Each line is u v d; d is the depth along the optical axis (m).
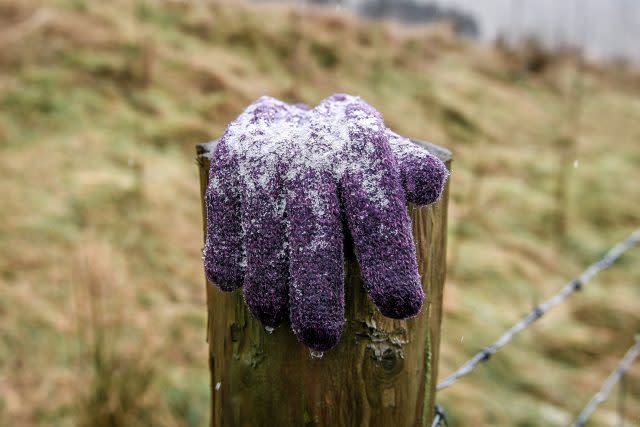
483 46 8.73
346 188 0.81
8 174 4.08
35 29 5.57
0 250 3.43
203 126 5.13
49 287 3.21
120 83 5.34
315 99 6.00
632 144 6.78
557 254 4.66
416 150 0.84
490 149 6.10
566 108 7.40
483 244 4.53
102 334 2.50
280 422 0.95
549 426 3.00
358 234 0.80
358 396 0.92
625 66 8.90
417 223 0.91
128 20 6.22
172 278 3.52
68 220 3.76
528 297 4.04
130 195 4.08
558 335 3.70
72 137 4.63
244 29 6.75
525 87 7.82
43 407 2.56
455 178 5.43
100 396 2.26
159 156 4.71
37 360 2.79
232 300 0.93
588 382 3.36
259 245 0.83
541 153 6.24
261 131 0.88
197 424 2.62
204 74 5.71
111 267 3.40
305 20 7.41
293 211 0.82
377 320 0.89
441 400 3.02
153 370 2.54
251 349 0.93
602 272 4.52
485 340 3.53
